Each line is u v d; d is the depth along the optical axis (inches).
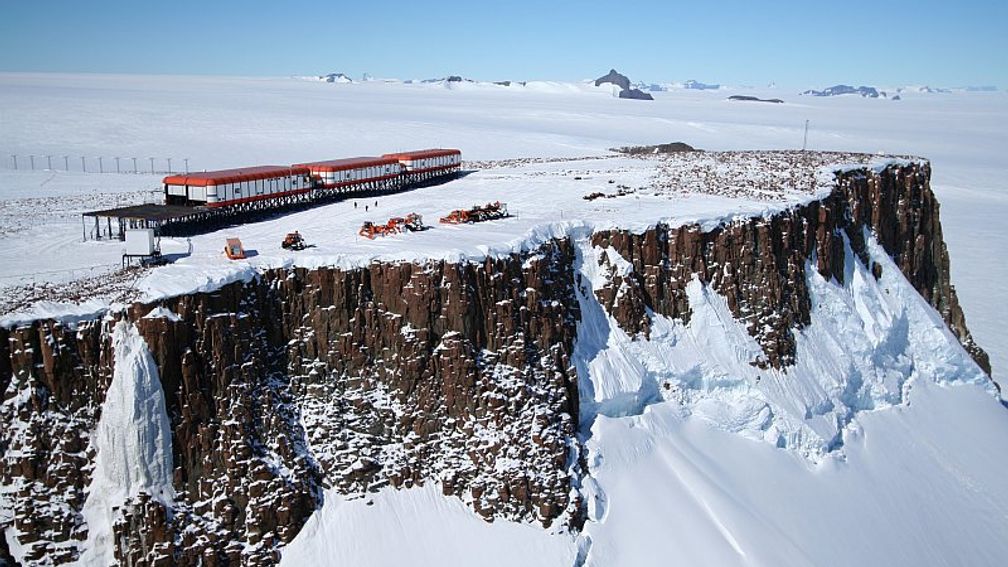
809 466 2539.4
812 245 3117.6
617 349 2541.8
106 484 1779.0
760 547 2095.2
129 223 2933.1
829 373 2851.9
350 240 2501.2
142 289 1910.7
